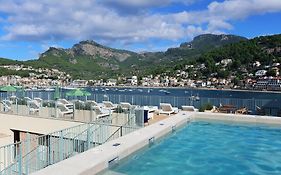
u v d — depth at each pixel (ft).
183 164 23.88
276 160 25.26
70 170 16.56
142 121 37.88
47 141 30.71
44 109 47.03
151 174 21.38
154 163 23.82
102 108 47.26
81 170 16.65
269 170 23.02
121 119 39.01
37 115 47.98
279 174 22.18
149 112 44.55
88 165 17.52
